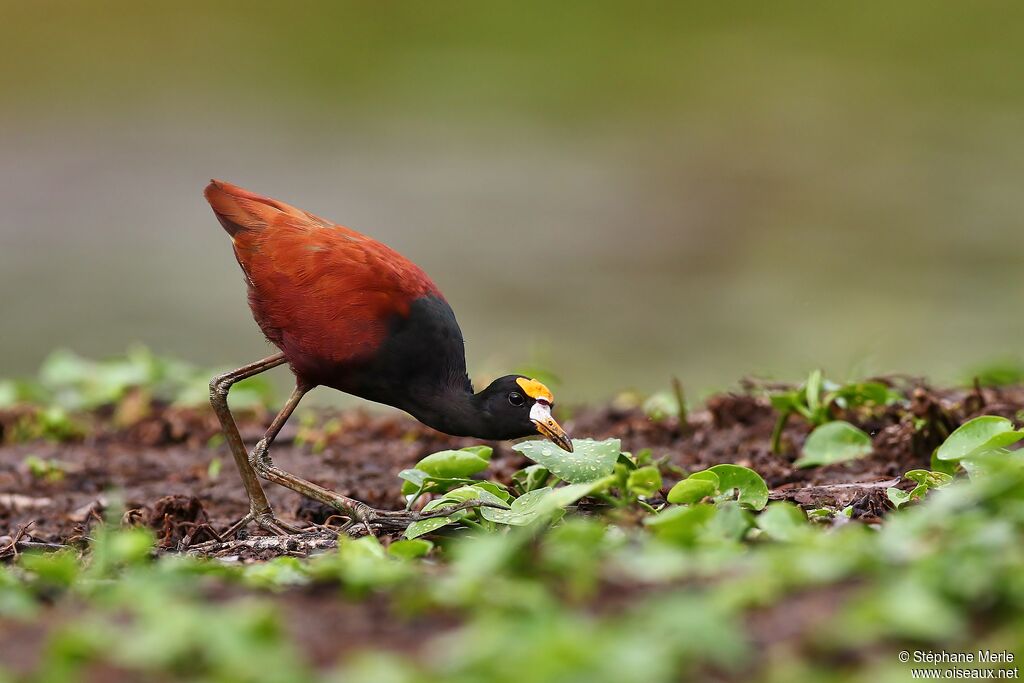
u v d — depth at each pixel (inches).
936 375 636.7
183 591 234.5
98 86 1179.9
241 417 510.3
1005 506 239.3
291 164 1042.1
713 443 428.1
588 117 1162.6
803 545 235.6
